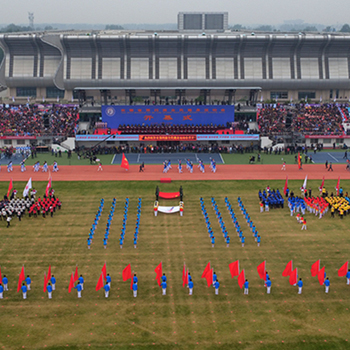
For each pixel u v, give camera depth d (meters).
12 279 50.56
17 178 89.56
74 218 68.19
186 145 115.88
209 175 91.56
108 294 47.50
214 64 147.25
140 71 146.38
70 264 53.94
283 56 148.38
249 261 54.47
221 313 44.28
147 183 86.00
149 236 61.47
